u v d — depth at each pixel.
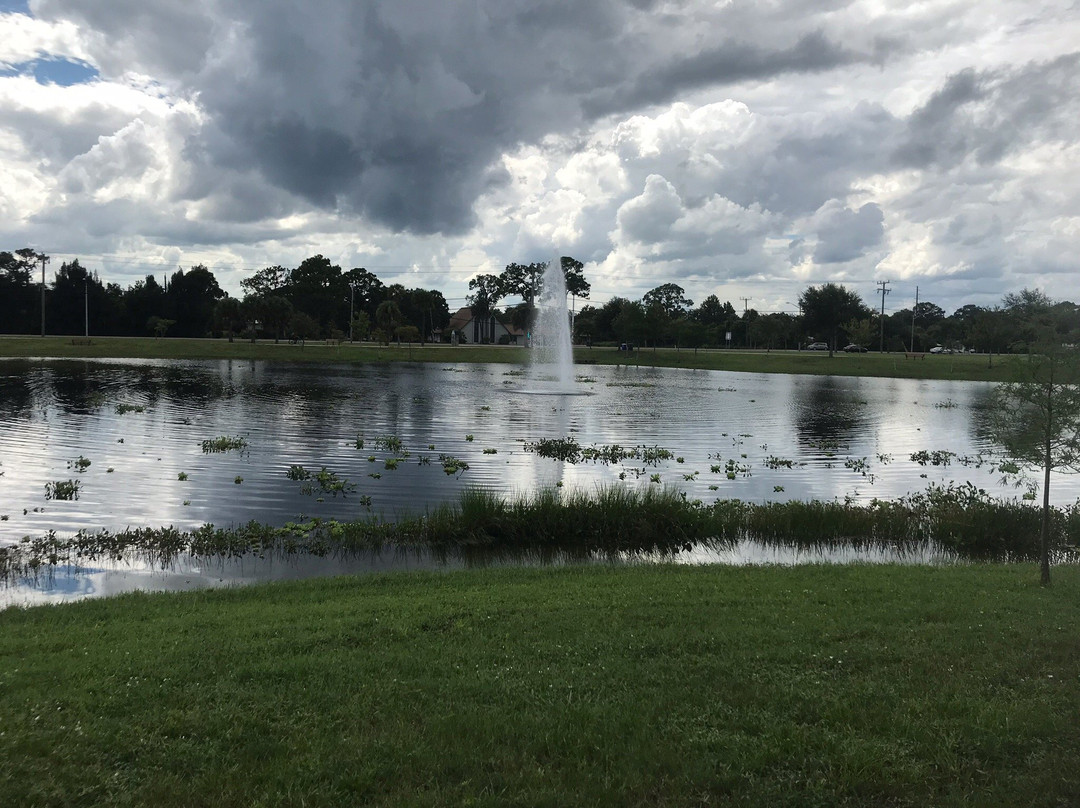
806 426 35.38
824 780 5.04
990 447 28.75
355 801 4.82
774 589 10.20
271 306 94.69
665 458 25.47
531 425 33.03
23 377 50.88
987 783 5.06
